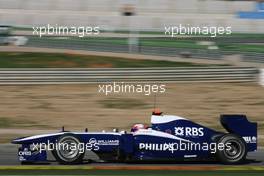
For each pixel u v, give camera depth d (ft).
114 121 217.97
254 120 224.74
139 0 654.12
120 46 408.67
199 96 267.39
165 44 444.96
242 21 562.25
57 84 289.94
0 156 127.13
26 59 365.81
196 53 387.96
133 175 100.58
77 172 102.94
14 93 268.00
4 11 619.67
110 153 114.21
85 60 366.22
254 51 398.21
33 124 210.38
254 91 281.33
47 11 631.56
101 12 637.30
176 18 551.59
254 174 103.04
